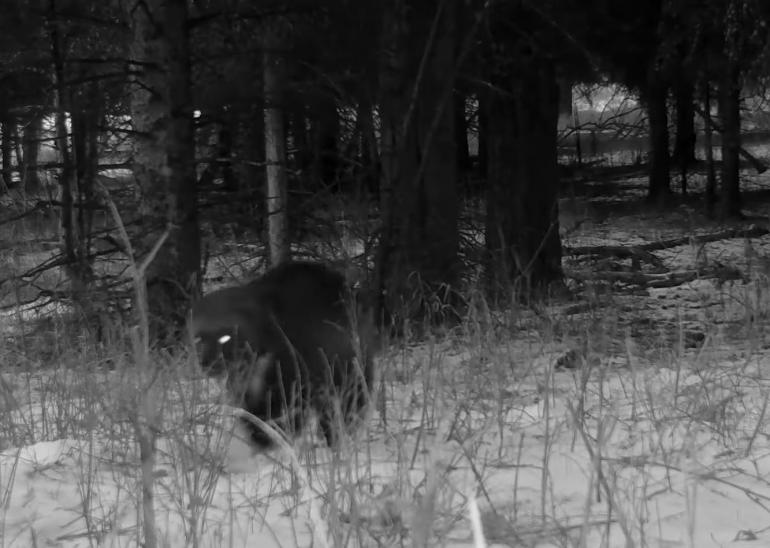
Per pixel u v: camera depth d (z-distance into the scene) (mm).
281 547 4309
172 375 6406
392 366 7879
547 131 15125
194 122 11844
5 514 4879
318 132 13711
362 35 12406
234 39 12938
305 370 5688
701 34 16938
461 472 5285
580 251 18625
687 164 32750
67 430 6566
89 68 12812
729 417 6266
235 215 13242
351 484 4273
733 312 11633
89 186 12750
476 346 7711
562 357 8133
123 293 11164
